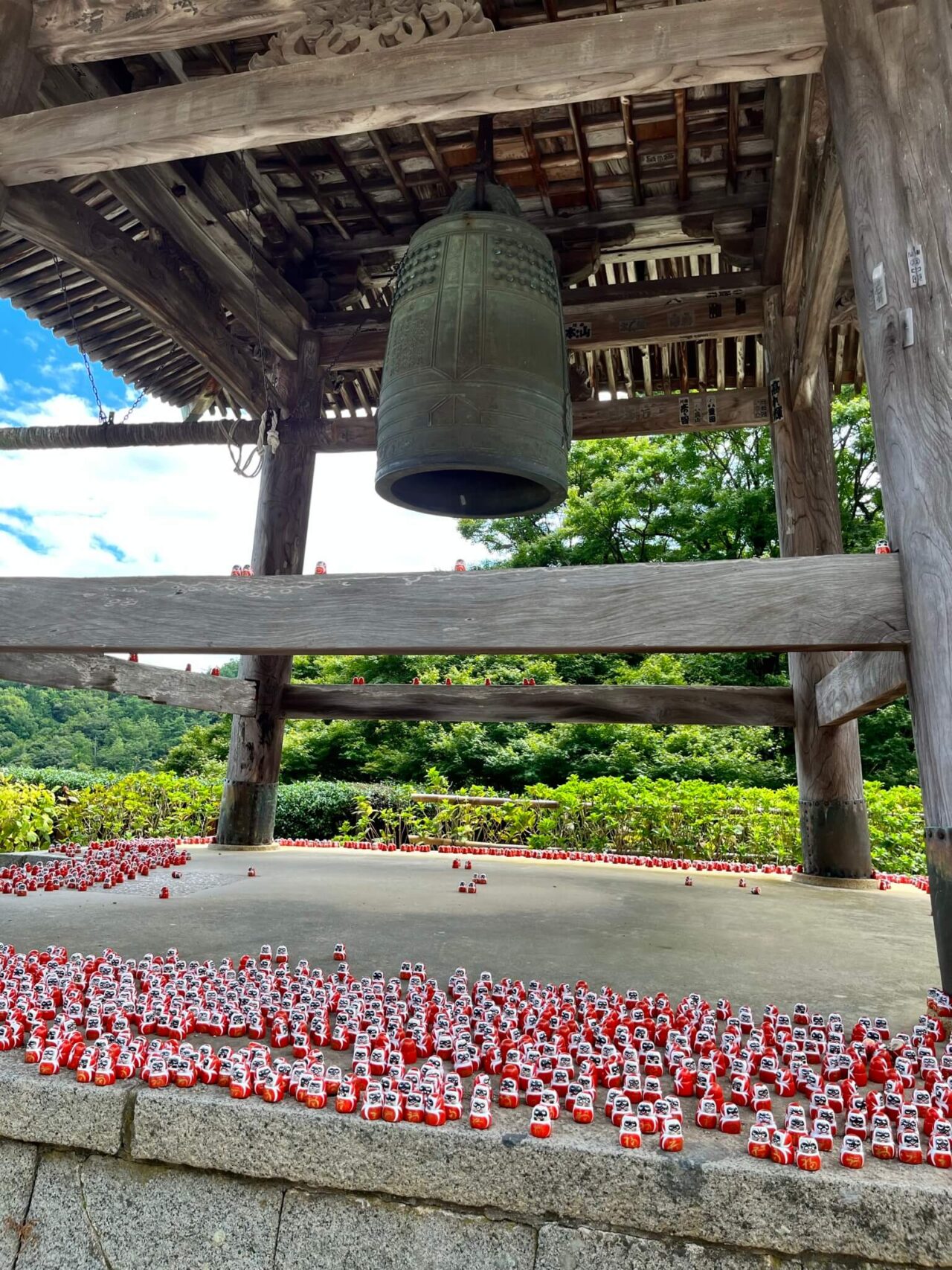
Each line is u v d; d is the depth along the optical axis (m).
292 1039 2.10
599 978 2.91
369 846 8.53
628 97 5.50
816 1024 2.33
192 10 4.08
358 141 6.10
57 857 5.82
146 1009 2.21
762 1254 1.44
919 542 2.76
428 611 3.07
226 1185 1.68
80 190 5.98
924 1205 1.40
